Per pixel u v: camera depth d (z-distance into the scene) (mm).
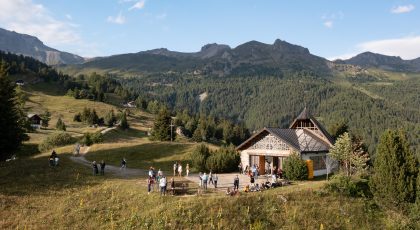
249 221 35875
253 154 62250
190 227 34656
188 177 54875
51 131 127875
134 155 72375
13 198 41781
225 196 39219
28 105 181625
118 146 78625
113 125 162625
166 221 35406
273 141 60188
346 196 41375
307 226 35875
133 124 173500
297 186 44344
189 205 37469
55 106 191000
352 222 37375
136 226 35719
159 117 116562
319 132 64938
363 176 48812
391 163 40656
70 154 73812
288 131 63062
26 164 56500
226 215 36156
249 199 38719
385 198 40906
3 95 65250
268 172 58906
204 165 61781
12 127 65750
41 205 40719
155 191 42188
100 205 40281
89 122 155750
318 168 59562
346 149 53438
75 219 37719
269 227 35438
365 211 39344
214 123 195500
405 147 41031
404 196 39594
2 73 67875
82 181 47781
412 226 37250
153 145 77750
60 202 41219
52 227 36375
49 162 57094
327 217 37469
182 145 77375
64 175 50438
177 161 68438
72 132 130000
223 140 181625
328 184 42781
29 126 117000
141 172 57750
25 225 36594
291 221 36312
